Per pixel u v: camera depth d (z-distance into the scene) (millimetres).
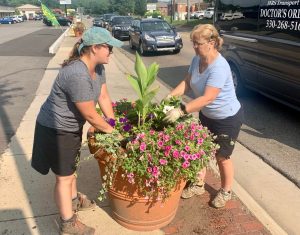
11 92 8414
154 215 3266
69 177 3141
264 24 6492
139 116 3371
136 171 2938
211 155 3248
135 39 17141
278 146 5457
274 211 3830
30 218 3521
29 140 5344
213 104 3420
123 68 12000
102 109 3457
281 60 6082
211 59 3256
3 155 4809
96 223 3443
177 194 3258
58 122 2947
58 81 2867
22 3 144625
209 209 3703
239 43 7371
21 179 4184
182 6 80375
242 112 3594
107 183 3111
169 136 3018
